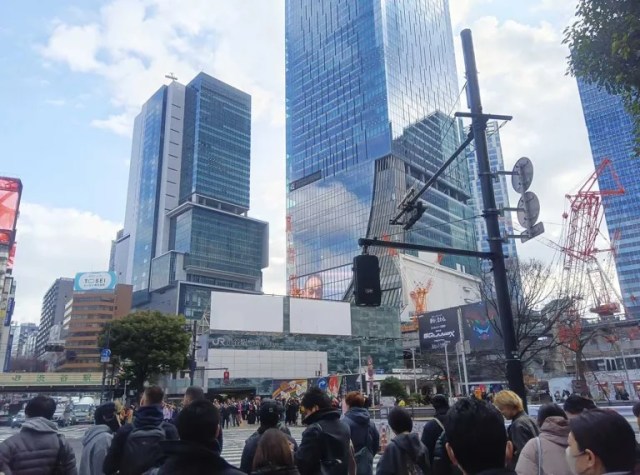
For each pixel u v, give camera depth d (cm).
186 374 5947
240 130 18825
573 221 6038
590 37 695
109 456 459
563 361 4822
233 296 6444
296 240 12462
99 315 12456
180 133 18062
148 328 4709
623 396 3831
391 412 496
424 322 4928
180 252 15400
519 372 681
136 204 18438
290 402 3369
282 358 6444
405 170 10312
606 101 12444
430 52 11981
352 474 447
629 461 201
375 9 11762
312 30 13775
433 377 5209
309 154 12825
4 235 8212
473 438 223
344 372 6806
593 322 4938
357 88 11831
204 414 288
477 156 779
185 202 16712
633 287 11344
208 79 18512
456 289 9781
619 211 11881
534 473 333
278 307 6688
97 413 594
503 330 709
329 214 11725
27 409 479
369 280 760
